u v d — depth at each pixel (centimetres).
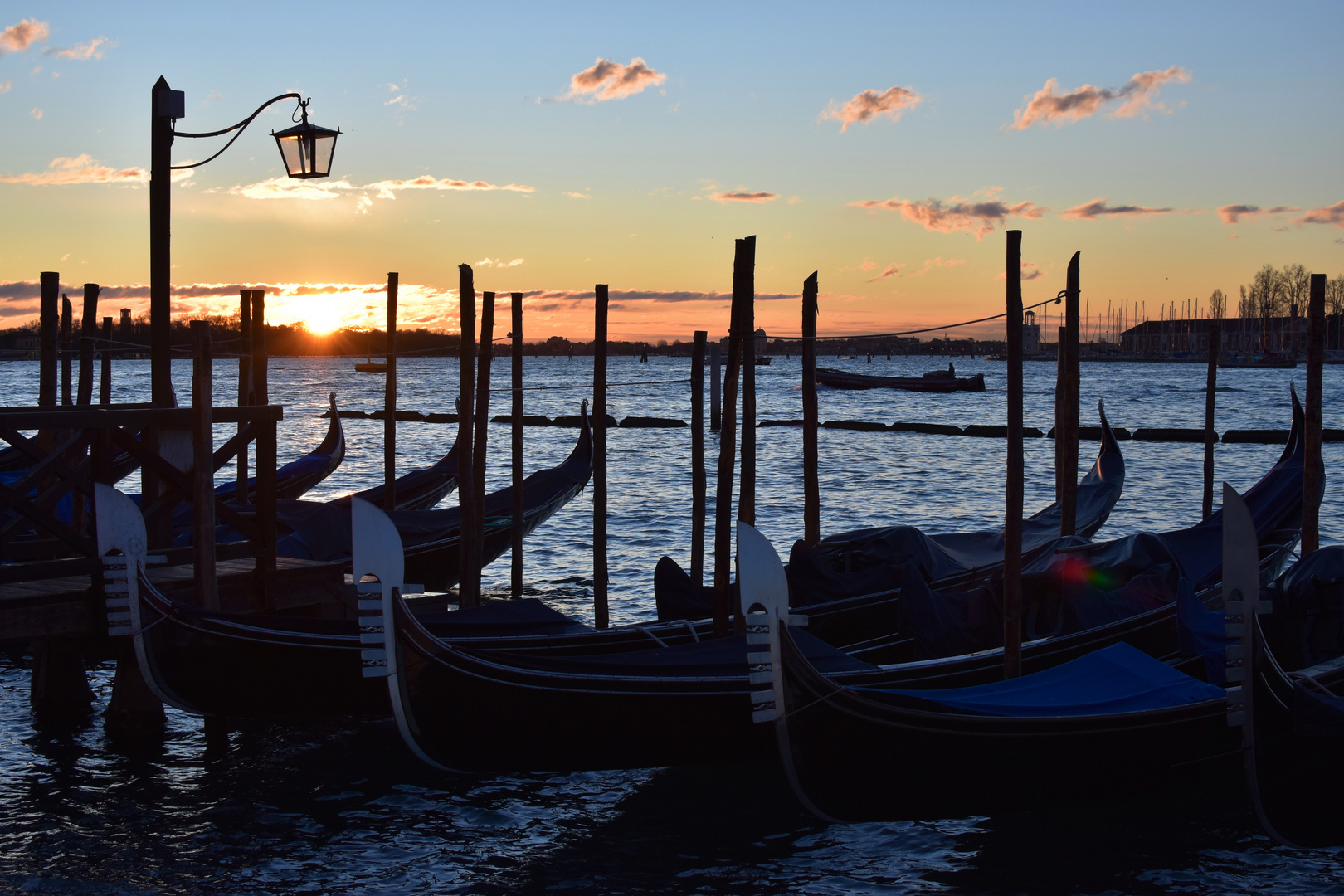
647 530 2252
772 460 3650
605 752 914
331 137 1179
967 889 789
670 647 950
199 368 1010
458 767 905
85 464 1042
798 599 1156
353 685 977
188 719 1109
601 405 1520
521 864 827
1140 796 901
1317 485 1319
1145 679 900
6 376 10994
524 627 1055
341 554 1409
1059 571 1073
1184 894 786
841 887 793
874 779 816
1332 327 14462
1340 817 837
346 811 913
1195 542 1388
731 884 796
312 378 12019
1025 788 855
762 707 773
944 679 973
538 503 1733
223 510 1079
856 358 18950
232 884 789
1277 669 805
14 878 791
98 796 933
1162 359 15850
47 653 1087
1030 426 5256
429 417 5622
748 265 1146
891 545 1245
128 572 938
